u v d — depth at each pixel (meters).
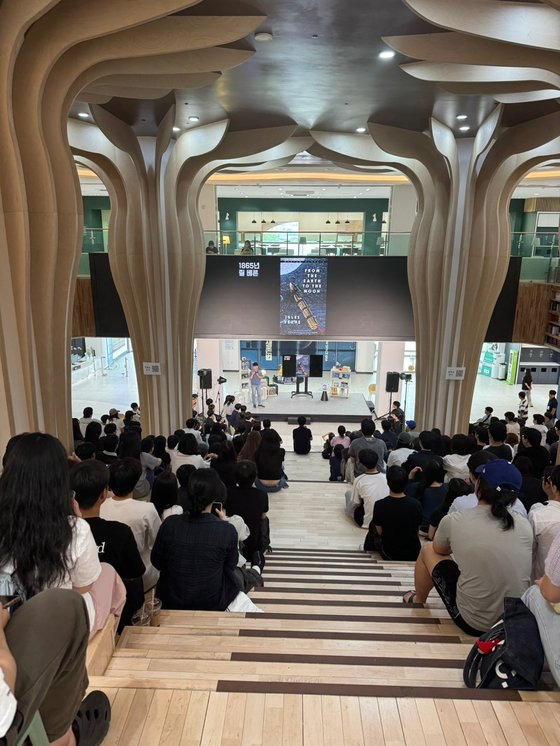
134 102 8.73
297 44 6.57
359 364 28.64
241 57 6.62
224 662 2.77
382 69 7.43
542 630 2.46
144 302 11.48
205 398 21.19
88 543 2.06
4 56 4.58
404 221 21.14
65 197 5.96
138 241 11.05
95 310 14.59
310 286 14.54
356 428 21.14
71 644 1.55
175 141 11.34
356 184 20.44
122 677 2.43
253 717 2.22
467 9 5.12
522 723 2.22
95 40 5.67
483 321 11.79
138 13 4.89
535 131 9.36
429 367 12.73
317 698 2.33
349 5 5.48
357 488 6.64
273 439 9.08
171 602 3.46
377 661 2.87
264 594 4.54
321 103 9.13
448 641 3.28
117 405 21.72
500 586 3.00
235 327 14.84
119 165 10.61
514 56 5.91
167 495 4.25
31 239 5.66
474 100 8.70
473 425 12.82
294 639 3.21
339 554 6.48
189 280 12.30
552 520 3.29
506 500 3.10
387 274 14.34
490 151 10.30
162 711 2.24
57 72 5.72
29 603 1.53
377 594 4.54
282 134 10.82
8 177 4.95
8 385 5.24
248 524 4.88
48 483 1.80
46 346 5.96
